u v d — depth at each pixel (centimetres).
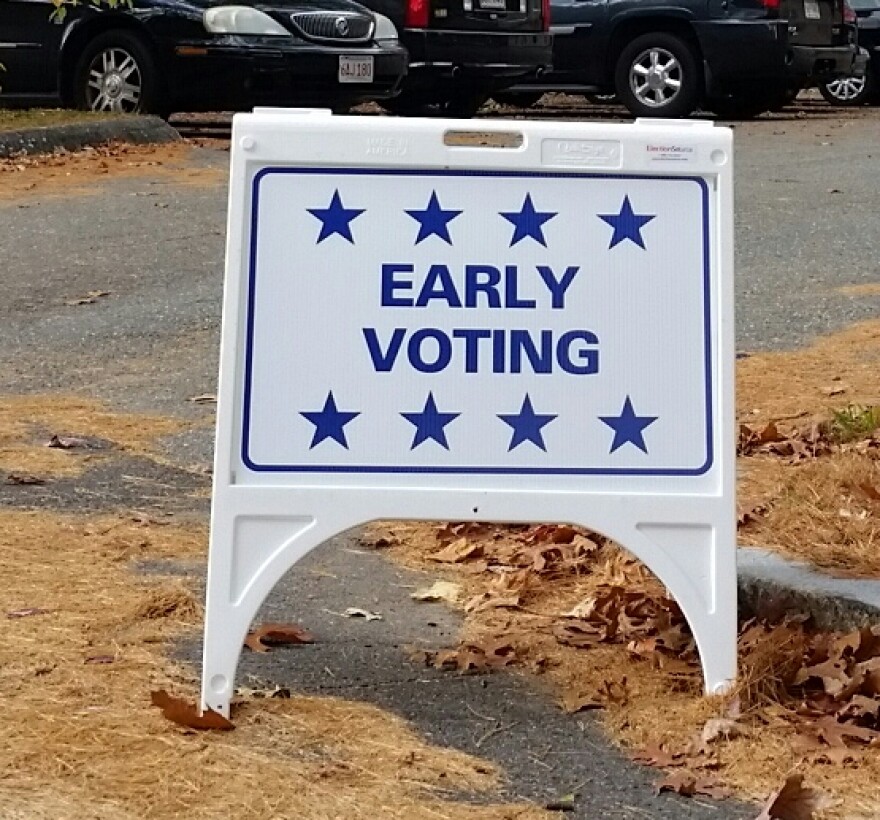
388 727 372
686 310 382
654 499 376
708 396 381
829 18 1625
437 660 415
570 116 1706
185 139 1403
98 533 512
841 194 1159
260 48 1339
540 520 375
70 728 360
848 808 336
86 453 606
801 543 467
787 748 360
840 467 529
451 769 351
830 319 801
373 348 376
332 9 1362
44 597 448
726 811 336
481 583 486
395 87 1386
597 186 381
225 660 369
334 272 377
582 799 339
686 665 411
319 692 393
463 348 378
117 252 970
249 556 371
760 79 1573
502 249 380
